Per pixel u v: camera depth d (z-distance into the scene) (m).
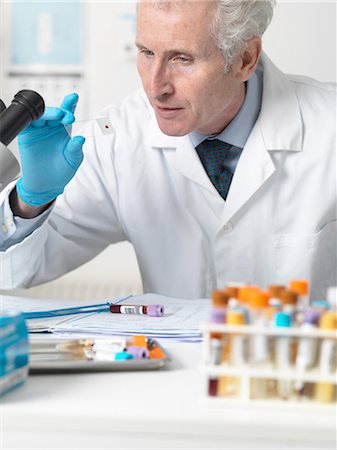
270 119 1.71
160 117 1.47
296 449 0.75
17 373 0.85
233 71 1.50
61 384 0.87
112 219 1.89
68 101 1.40
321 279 1.80
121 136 1.83
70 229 1.83
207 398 0.80
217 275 1.76
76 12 2.75
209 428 0.76
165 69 1.42
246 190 1.68
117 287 2.77
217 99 1.48
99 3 2.73
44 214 1.49
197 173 1.70
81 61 2.77
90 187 1.84
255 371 0.79
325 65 2.64
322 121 1.75
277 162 1.72
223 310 0.81
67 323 1.20
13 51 2.78
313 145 1.73
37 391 0.84
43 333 1.16
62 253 1.80
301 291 0.87
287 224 1.74
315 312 0.80
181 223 1.79
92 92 2.77
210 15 1.39
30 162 1.38
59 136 1.39
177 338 1.12
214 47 1.42
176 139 1.74
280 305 0.83
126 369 0.93
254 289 0.86
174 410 0.78
